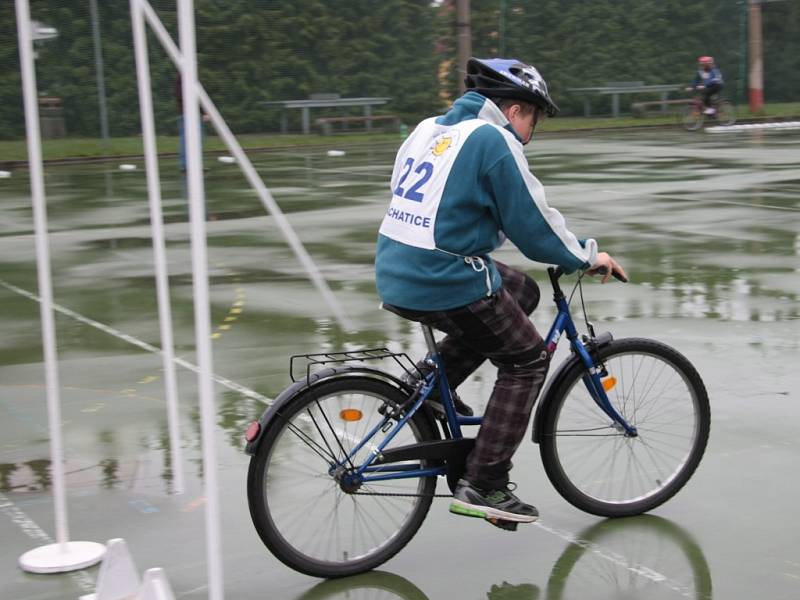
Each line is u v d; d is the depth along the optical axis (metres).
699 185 14.67
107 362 6.48
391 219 3.65
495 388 3.75
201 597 3.56
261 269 9.38
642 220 11.55
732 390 5.58
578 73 30.47
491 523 3.85
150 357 6.57
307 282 8.72
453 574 3.71
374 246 10.45
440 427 4.01
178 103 18.61
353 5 27.27
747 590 3.52
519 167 3.48
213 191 15.70
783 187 14.19
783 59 33.28
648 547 3.87
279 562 3.81
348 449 3.75
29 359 6.59
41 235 3.78
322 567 3.68
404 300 3.57
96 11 24.08
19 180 18.20
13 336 7.18
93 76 24.56
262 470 3.57
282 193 15.17
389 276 3.61
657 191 14.09
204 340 2.87
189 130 2.75
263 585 3.65
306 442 3.65
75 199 15.17
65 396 5.81
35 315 7.83
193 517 4.20
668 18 31.00
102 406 5.61
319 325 7.23
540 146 22.41
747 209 12.20
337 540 3.74
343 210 13.18
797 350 6.32
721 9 31.55
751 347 6.40
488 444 3.72
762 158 18.34
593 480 4.11
